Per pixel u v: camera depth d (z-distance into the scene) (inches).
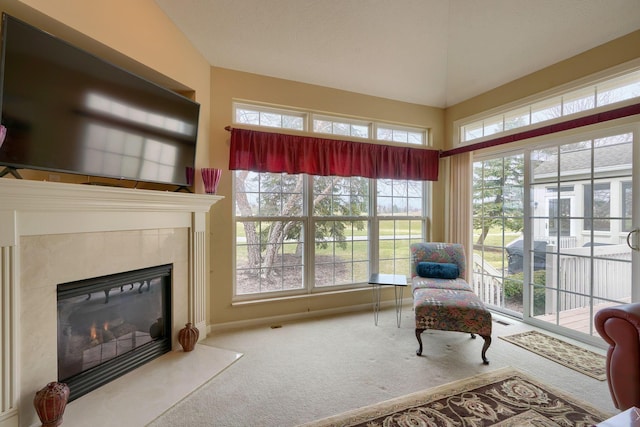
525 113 123.8
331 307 133.5
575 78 104.3
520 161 125.2
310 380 78.8
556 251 112.6
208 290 112.4
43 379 62.2
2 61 54.5
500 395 72.1
